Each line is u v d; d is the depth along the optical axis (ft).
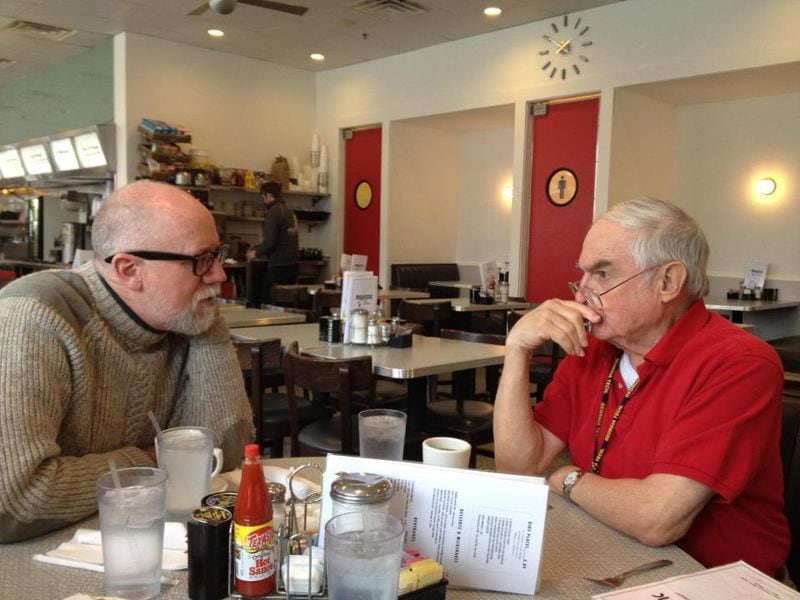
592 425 4.92
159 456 3.71
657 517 3.83
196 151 25.64
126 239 4.47
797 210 20.20
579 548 3.75
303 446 9.02
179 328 4.76
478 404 10.78
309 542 2.92
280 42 25.59
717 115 21.83
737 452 4.06
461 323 20.93
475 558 3.20
